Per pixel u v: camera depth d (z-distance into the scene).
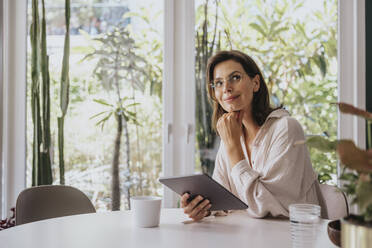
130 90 2.79
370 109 2.67
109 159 2.78
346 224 0.82
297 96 2.74
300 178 1.46
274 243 1.05
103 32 2.81
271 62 2.75
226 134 1.55
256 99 1.75
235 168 1.44
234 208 1.32
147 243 1.06
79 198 1.83
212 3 2.77
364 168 0.77
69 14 2.81
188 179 1.25
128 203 2.77
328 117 2.73
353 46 2.71
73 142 2.78
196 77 2.76
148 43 2.80
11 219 2.50
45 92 2.78
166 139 2.75
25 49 2.78
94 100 2.79
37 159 2.76
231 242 1.06
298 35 2.75
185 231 1.19
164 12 2.78
